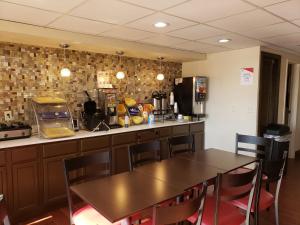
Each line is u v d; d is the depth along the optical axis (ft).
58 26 9.04
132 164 8.31
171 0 6.61
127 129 12.17
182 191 5.92
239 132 13.99
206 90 15.49
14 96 10.33
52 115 10.41
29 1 6.57
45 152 9.31
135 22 8.63
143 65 15.03
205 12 7.61
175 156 9.29
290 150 17.38
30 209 9.11
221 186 6.02
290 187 12.02
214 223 6.19
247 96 13.52
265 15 7.92
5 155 8.38
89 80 12.64
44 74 11.12
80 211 6.83
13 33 8.53
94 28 9.36
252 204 6.99
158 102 15.29
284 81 15.78
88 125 11.57
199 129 15.58
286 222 8.84
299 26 9.28
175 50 13.65
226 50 14.15
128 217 5.16
